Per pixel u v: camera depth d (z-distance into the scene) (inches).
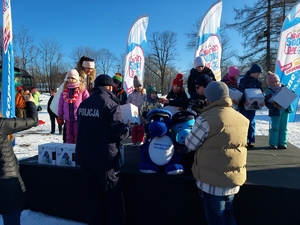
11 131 76.5
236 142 67.9
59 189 102.0
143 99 158.2
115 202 82.5
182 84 130.4
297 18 223.9
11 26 182.5
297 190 79.4
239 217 84.0
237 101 138.0
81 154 79.6
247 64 699.4
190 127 92.7
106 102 78.3
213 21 235.8
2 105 182.1
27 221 101.5
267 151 141.5
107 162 78.5
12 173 75.7
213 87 72.0
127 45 273.9
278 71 233.0
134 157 122.0
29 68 1477.6
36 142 260.1
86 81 145.3
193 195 86.4
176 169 87.7
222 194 68.6
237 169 69.5
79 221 100.8
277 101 137.2
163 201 89.7
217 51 237.9
